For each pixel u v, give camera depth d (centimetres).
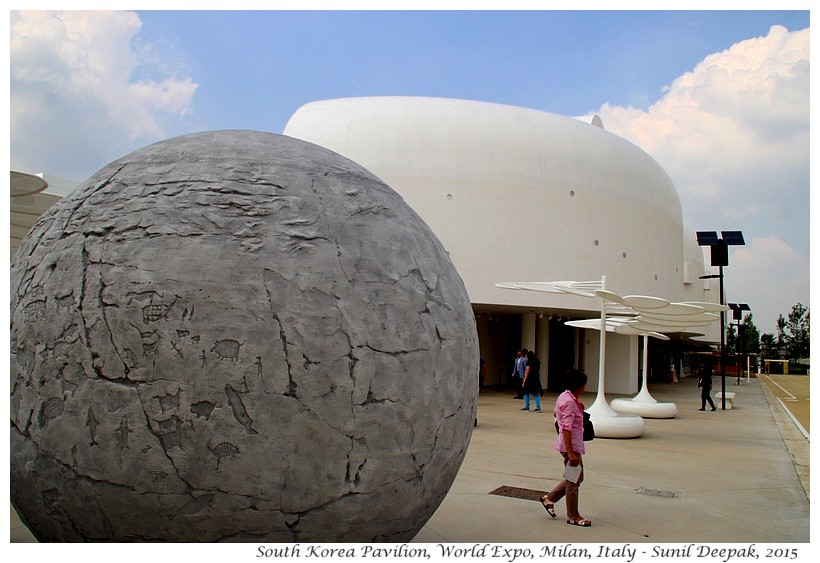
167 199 342
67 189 1212
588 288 1436
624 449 1056
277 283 325
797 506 669
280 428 314
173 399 311
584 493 710
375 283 345
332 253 341
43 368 328
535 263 2223
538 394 1727
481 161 2203
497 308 2350
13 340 342
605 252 2353
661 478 809
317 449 321
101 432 314
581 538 532
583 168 2334
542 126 2334
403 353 343
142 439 311
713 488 754
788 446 1131
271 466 314
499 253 2189
